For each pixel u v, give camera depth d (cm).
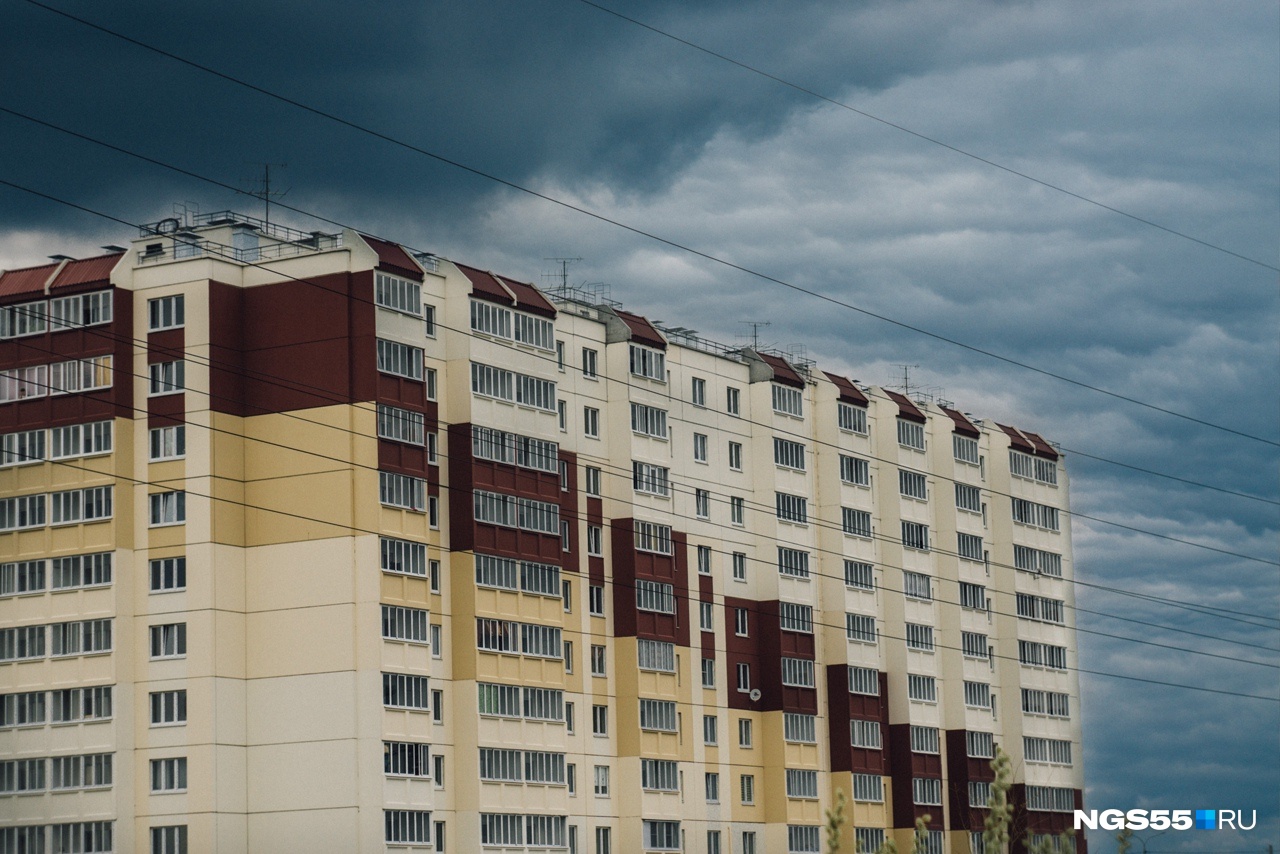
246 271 9225
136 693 8881
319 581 8794
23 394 9281
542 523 9731
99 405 9094
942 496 13212
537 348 9925
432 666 9106
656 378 10875
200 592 8819
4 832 8956
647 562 10531
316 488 8869
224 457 8962
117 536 8944
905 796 12131
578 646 10088
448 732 9150
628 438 10575
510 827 9212
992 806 3734
